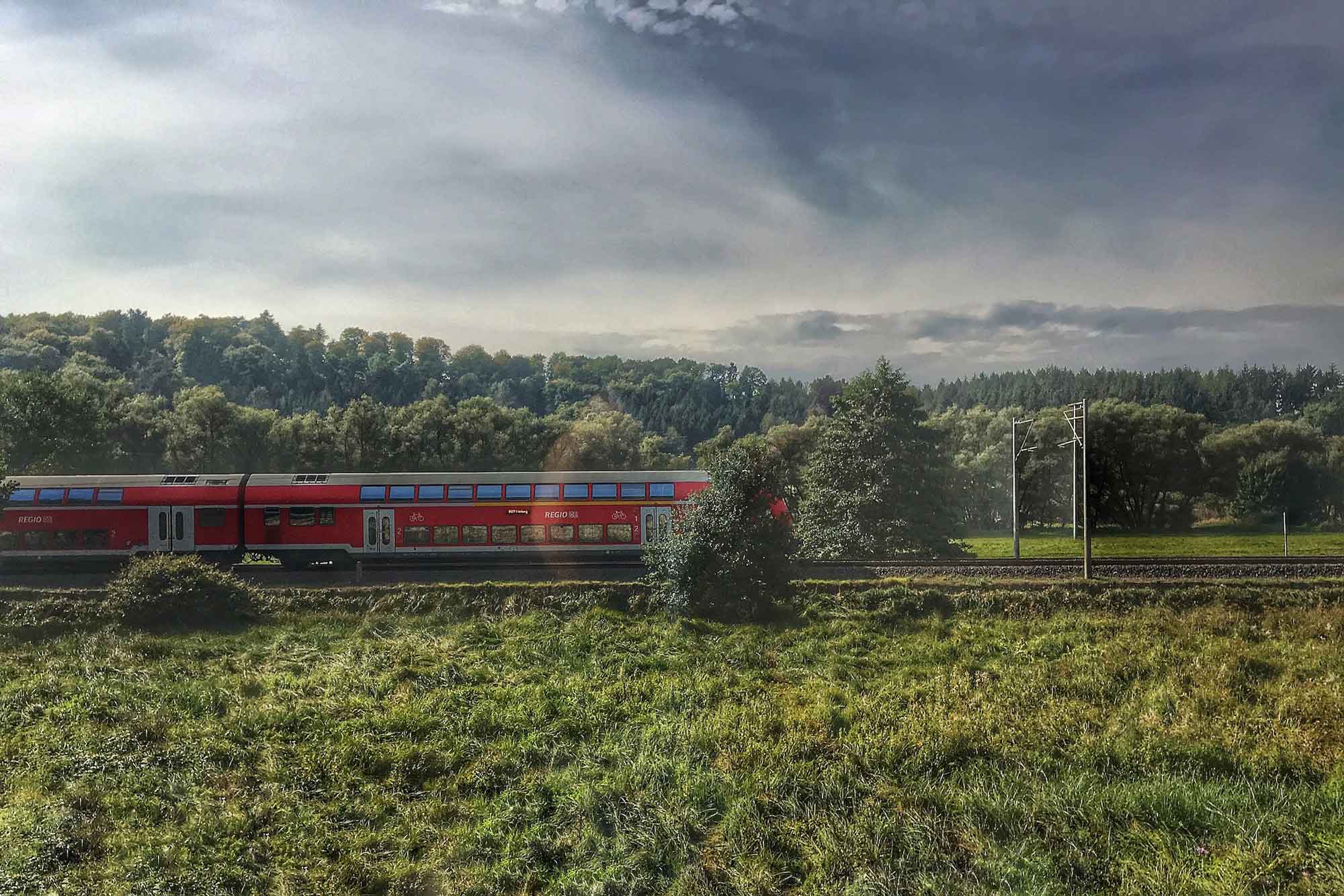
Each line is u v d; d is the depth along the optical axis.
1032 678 21.80
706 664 23.73
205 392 75.38
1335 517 82.69
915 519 39.34
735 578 27.59
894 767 17.16
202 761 17.69
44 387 59.44
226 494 35.19
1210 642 24.03
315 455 75.19
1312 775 16.00
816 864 13.91
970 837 14.37
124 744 18.30
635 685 22.28
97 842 14.70
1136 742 17.58
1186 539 70.81
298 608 27.97
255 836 15.20
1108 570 31.08
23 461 58.53
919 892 12.88
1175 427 83.12
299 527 35.31
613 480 36.22
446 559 35.66
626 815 15.73
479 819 16.16
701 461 75.94
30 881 13.46
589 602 28.16
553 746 18.84
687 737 18.73
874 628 26.66
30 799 15.91
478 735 19.50
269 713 19.88
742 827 15.03
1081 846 13.98
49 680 21.52
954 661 24.05
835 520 40.12
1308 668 21.75
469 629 26.55
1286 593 27.64
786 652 24.77
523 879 14.23
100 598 27.20
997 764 17.08
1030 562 32.53
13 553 34.50
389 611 28.00
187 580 27.22
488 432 81.19
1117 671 22.12
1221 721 18.56
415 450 77.69
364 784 17.25
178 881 13.59
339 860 14.60
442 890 13.83
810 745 18.14
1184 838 13.90
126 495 34.94
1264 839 13.55
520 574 32.16
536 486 35.94
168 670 22.89
